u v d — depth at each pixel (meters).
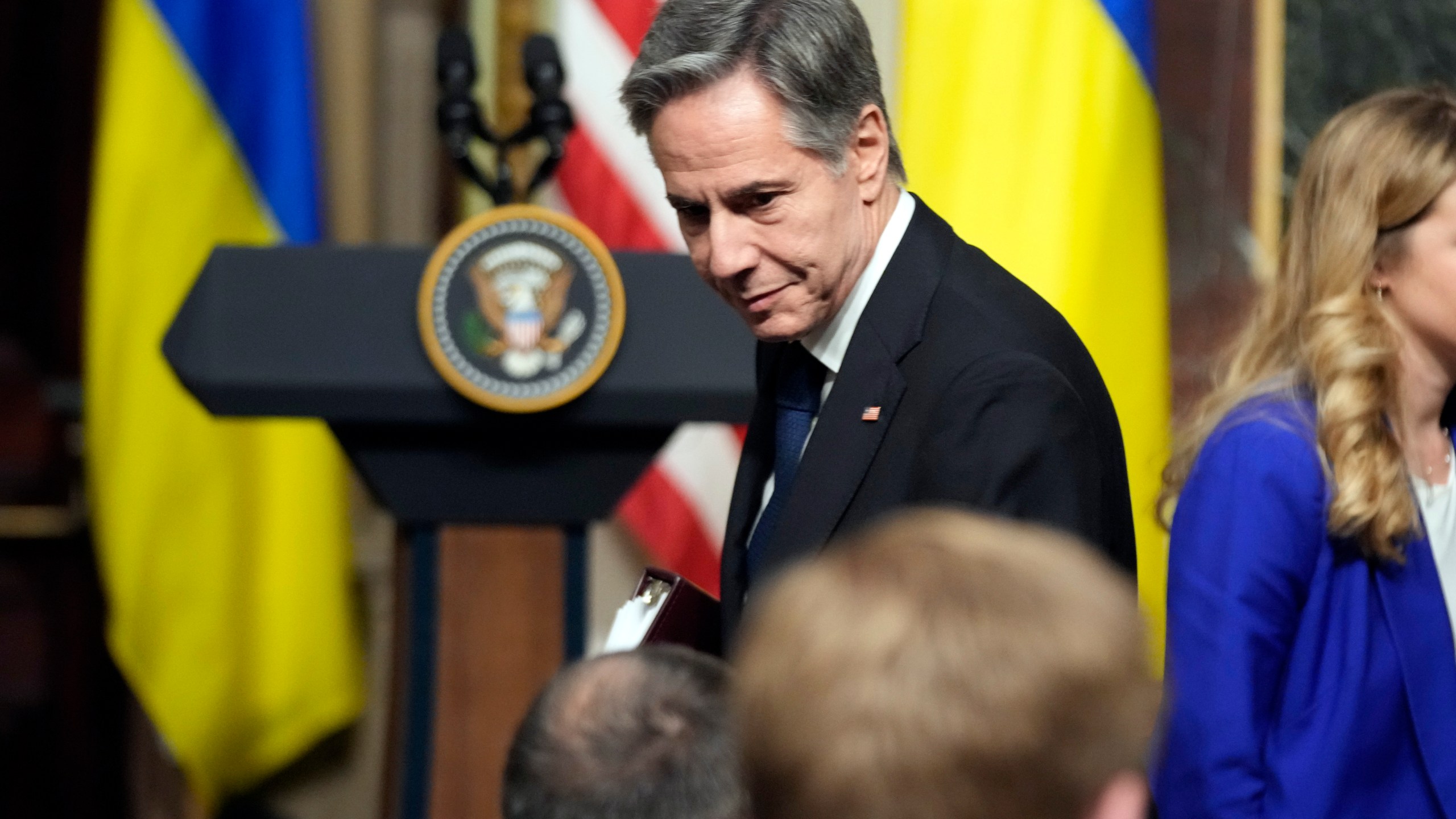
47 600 16.14
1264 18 15.45
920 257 5.93
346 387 10.11
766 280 5.74
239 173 13.63
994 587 2.55
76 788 16.14
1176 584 6.46
